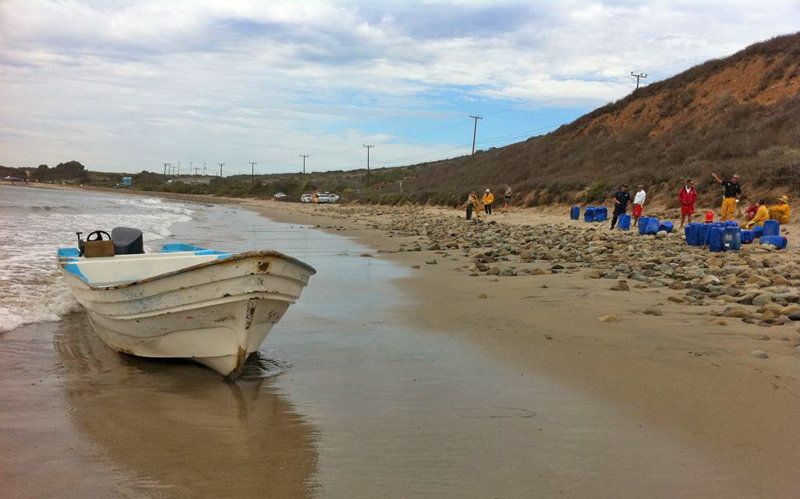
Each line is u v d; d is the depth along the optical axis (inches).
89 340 330.0
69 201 2546.8
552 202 1520.7
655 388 233.5
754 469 168.7
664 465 172.6
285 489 162.9
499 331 332.8
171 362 293.7
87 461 179.0
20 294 420.8
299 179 6382.9
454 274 560.1
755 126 1432.1
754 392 225.3
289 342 320.5
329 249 828.0
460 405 224.2
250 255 247.3
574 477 167.0
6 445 189.2
